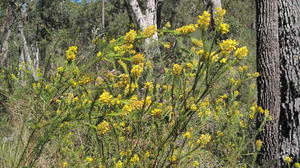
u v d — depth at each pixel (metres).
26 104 2.60
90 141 2.68
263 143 3.76
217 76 1.68
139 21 8.04
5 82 4.24
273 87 3.81
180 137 2.54
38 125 1.86
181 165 2.31
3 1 7.60
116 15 19.64
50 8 13.03
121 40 1.69
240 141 3.11
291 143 3.64
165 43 1.79
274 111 3.78
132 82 1.99
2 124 3.27
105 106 1.88
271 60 3.82
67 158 2.43
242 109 4.30
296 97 3.62
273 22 3.82
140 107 2.00
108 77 2.05
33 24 10.98
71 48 1.78
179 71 1.88
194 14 17.05
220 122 3.19
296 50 3.64
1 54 6.01
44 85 2.00
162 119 2.10
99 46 1.73
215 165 3.04
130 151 2.17
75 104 1.83
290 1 3.68
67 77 1.84
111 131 2.19
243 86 4.52
